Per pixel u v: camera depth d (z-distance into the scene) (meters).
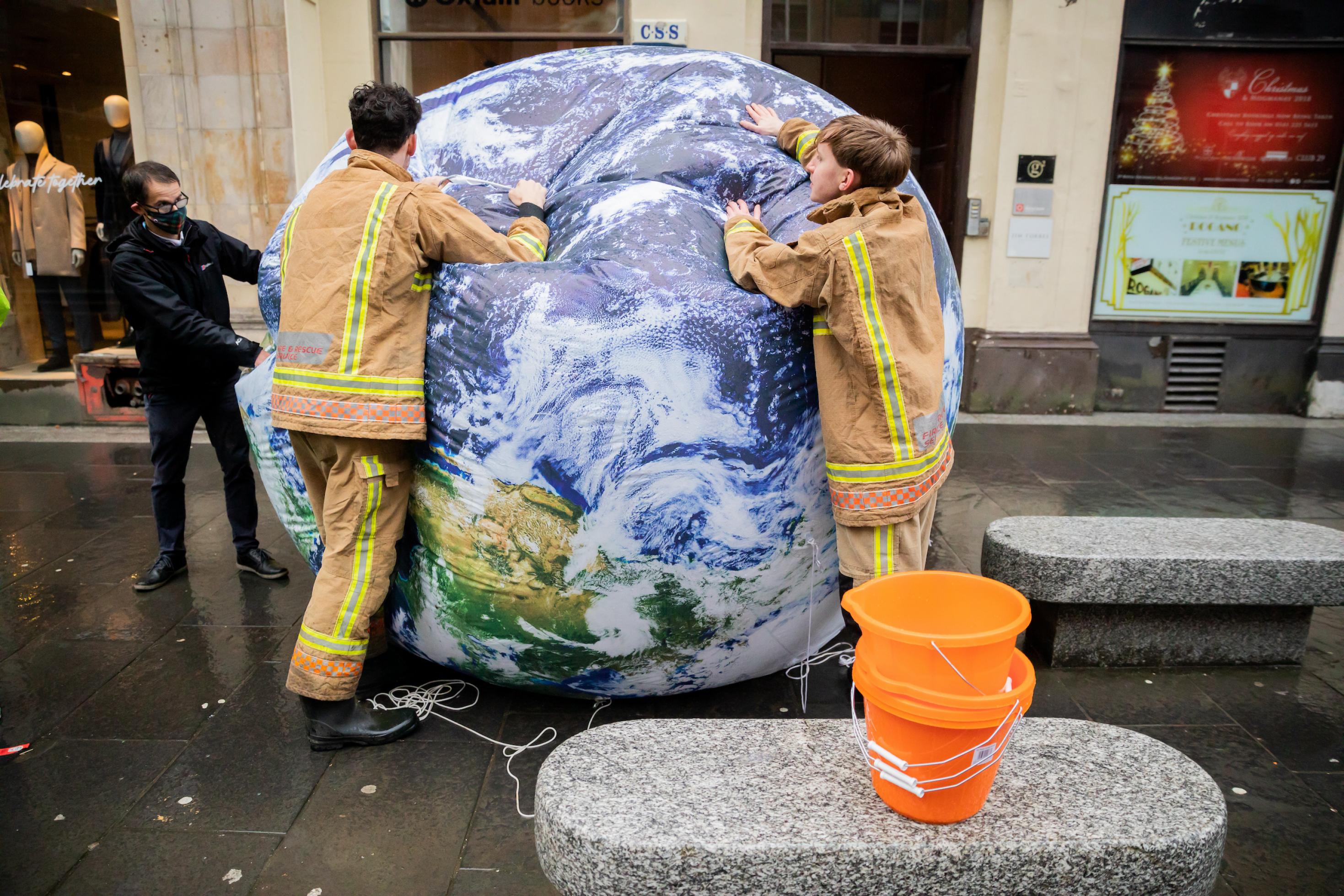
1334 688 3.05
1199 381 7.25
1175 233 7.02
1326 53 6.73
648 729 1.96
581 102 2.98
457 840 2.23
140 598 3.70
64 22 5.96
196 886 2.08
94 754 2.61
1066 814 1.65
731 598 2.49
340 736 2.60
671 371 2.24
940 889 1.57
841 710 2.83
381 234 2.27
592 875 1.59
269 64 5.88
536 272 2.32
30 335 6.52
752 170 2.77
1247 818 2.36
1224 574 3.02
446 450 2.37
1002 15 6.55
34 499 4.95
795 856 1.55
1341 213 6.95
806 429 2.41
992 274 6.87
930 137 7.18
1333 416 7.14
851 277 2.15
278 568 3.90
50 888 2.07
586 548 2.33
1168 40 6.63
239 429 3.78
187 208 6.09
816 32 6.64
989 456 5.87
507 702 2.88
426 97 3.17
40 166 6.24
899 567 2.39
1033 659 3.27
